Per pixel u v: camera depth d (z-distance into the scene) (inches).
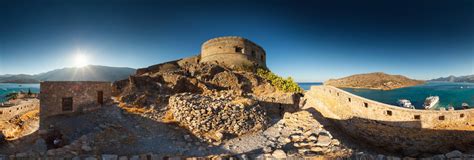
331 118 800.9
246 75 1412.4
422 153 583.5
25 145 565.9
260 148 547.8
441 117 593.0
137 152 489.1
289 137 609.0
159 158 441.7
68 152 440.8
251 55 1851.6
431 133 588.4
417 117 598.9
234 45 1743.4
